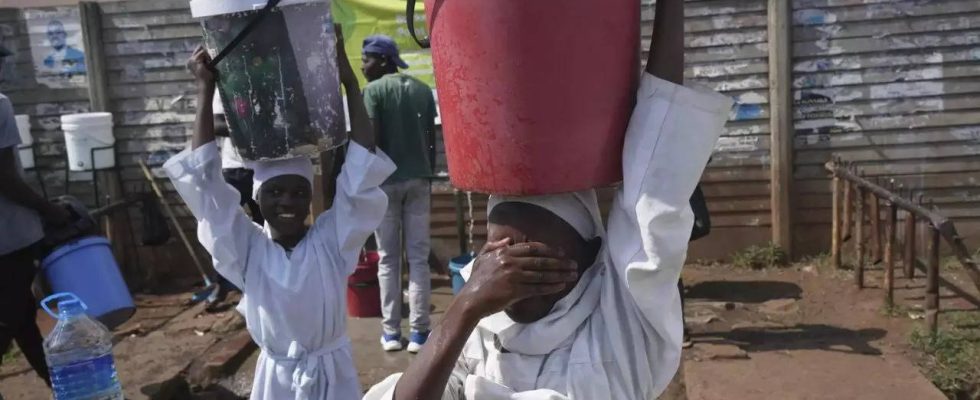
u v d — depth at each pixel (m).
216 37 2.42
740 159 6.49
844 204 6.04
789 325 5.21
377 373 4.94
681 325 1.66
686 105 1.46
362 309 5.88
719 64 6.38
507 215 1.62
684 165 1.47
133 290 6.73
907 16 6.13
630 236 1.56
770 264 6.48
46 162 6.94
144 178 6.91
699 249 6.68
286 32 2.38
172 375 4.85
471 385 1.63
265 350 3.00
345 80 2.89
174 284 6.88
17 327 4.01
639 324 1.64
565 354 1.66
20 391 4.70
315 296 2.91
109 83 6.82
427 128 5.27
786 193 6.39
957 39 6.11
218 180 2.84
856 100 6.30
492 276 1.50
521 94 1.43
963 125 6.22
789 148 6.36
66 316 2.83
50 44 6.78
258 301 2.92
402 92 5.02
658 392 1.71
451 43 1.50
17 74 6.82
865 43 6.21
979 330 4.87
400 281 5.26
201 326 5.78
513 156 1.47
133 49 6.77
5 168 3.80
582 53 1.43
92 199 6.96
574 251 1.63
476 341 1.78
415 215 5.15
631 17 1.49
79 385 2.78
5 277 3.93
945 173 6.30
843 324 5.16
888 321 5.15
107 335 2.89
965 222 6.34
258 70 2.40
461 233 6.56
